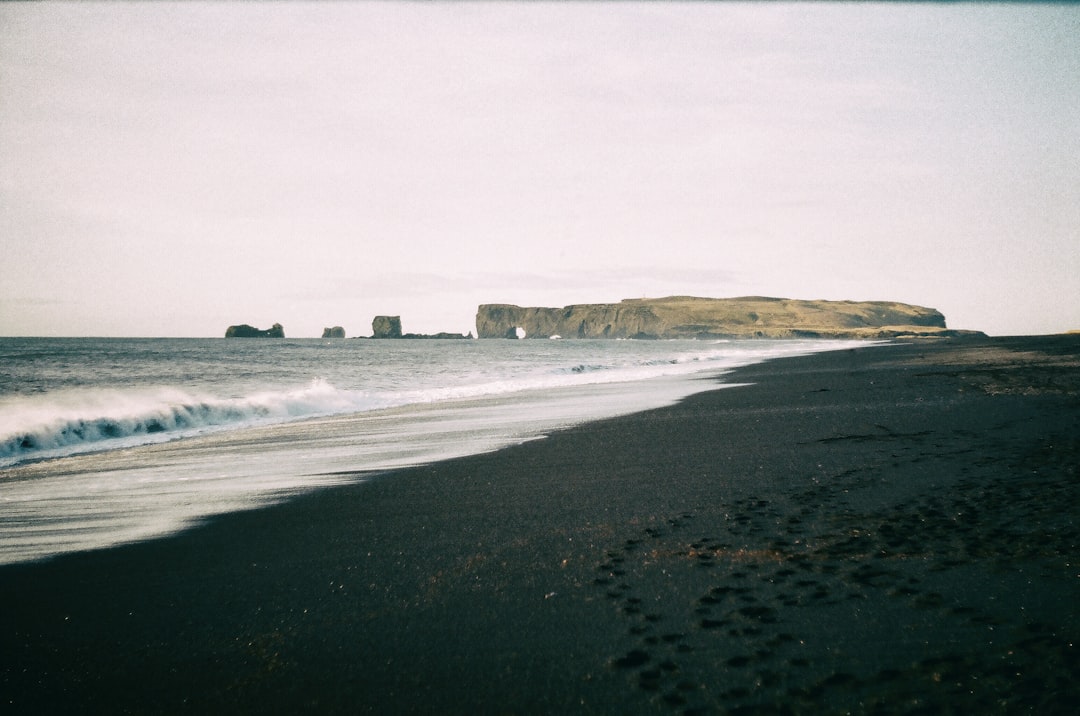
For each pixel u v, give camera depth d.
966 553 3.55
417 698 2.53
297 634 3.18
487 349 87.25
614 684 2.51
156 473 8.12
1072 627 2.66
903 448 6.90
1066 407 9.26
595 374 28.72
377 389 24.08
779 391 15.68
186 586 3.96
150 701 2.64
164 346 87.50
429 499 5.99
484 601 3.44
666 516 4.84
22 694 2.71
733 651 2.68
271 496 6.50
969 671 2.39
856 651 2.60
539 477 6.75
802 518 4.50
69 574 4.27
